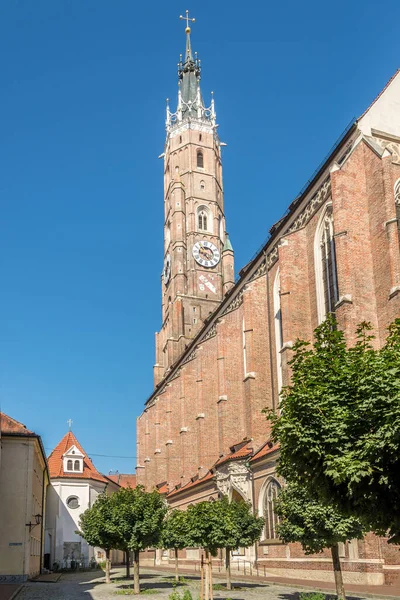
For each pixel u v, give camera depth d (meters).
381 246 42.50
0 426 49.25
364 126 47.19
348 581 37.62
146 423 110.50
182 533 39.78
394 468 14.52
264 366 60.34
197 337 88.38
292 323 51.16
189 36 143.38
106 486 95.81
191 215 125.69
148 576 58.22
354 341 41.06
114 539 39.75
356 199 44.44
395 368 15.05
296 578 44.66
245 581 44.53
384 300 41.53
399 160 47.28
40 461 66.69
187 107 136.38
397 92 49.97
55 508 87.88
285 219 57.31
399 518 14.83
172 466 90.19
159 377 123.44
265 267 63.09
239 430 66.62
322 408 16.34
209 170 131.25
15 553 51.88
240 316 69.38
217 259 124.00
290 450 17.09
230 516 36.91
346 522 25.77
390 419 14.18
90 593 38.41
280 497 29.19
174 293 119.50
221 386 67.62
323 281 50.53
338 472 14.84
